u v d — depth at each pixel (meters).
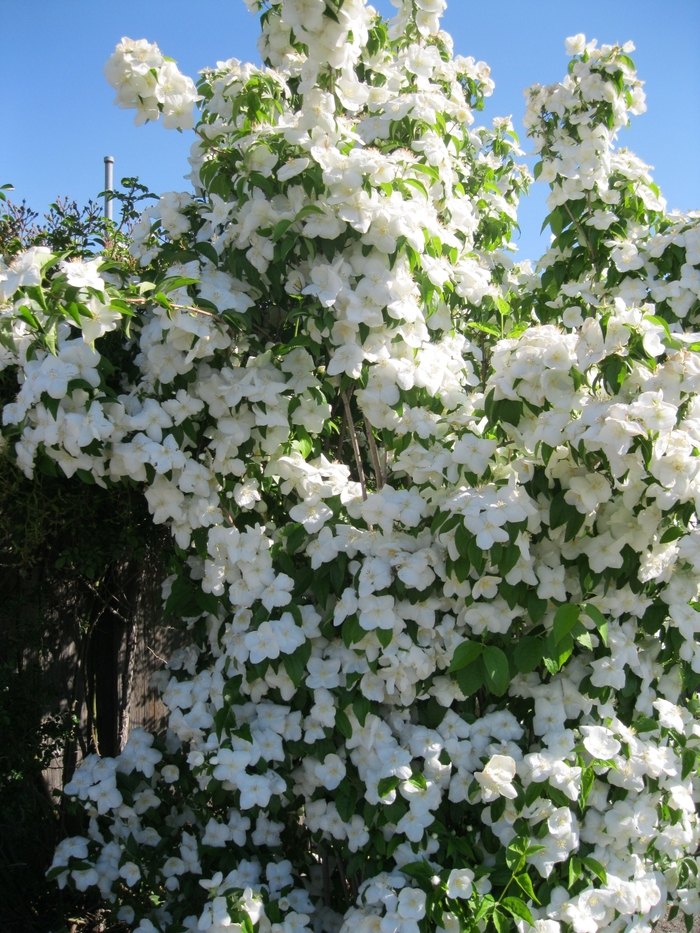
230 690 2.39
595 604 2.26
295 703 2.42
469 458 2.15
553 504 2.12
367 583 2.16
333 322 2.27
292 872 2.58
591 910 2.08
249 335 2.48
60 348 2.14
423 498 2.37
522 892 2.04
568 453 2.14
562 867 2.14
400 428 2.35
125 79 2.27
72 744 3.26
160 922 2.50
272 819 2.47
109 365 2.22
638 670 2.31
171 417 2.35
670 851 2.36
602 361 1.96
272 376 2.39
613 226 3.26
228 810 2.59
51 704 3.22
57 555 3.05
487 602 2.26
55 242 3.07
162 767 2.75
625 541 2.13
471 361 3.24
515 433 2.18
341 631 2.37
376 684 2.30
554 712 2.23
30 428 2.23
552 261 3.46
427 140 2.71
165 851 2.55
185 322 2.24
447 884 2.02
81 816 2.99
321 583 2.35
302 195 2.35
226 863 2.41
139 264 2.94
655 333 1.93
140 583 3.46
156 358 2.37
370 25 2.87
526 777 2.10
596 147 3.12
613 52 3.12
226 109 2.68
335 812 2.37
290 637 2.28
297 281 2.44
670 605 2.29
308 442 2.48
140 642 3.61
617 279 3.16
